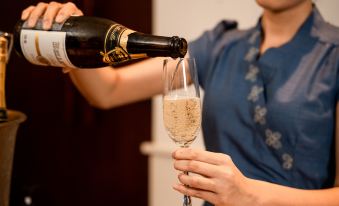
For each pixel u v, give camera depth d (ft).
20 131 4.74
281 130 2.59
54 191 4.89
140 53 2.13
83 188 4.87
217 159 1.96
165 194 4.65
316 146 2.54
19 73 4.58
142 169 4.72
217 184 1.93
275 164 2.66
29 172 4.83
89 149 4.78
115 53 2.17
